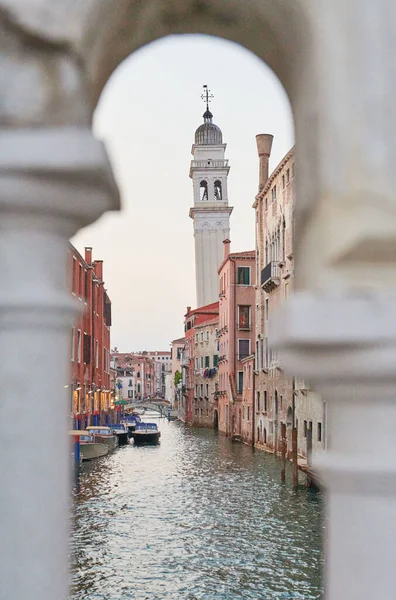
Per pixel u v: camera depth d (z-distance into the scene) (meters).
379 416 2.36
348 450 2.40
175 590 13.72
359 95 2.41
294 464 26.33
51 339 2.40
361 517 2.36
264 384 41.69
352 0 2.43
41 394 2.36
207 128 96.31
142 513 21.69
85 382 43.25
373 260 2.43
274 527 19.34
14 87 2.36
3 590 2.29
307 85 2.63
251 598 13.19
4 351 2.35
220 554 16.38
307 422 30.52
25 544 2.30
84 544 17.47
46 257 2.43
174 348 133.75
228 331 56.22
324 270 2.49
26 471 2.32
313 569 15.07
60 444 2.41
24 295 2.34
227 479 29.59
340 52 2.43
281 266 36.66
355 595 2.37
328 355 2.36
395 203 2.37
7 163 2.26
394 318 2.29
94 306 48.81
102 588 13.84
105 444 40.75
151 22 2.86
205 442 52.78
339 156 2.43
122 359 170.88
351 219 2.40
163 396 180.88
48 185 2.32
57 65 2.39
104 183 2.39
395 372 2.29
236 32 2.96
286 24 2.66
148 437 50.66
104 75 2.88
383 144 2.39
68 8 2.35
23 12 2.29
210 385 72.50
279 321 2.42
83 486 28.05
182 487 27.50
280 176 37.38
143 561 15.77
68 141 2.29
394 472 2.30
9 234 2.39
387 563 2.34
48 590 2.32
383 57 2.41
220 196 94.94
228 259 56.44
